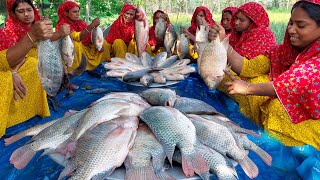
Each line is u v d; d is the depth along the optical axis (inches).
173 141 75.3
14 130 109.9
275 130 99.0
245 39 142.3
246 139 84.7
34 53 127.6
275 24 335.3
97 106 81.7
